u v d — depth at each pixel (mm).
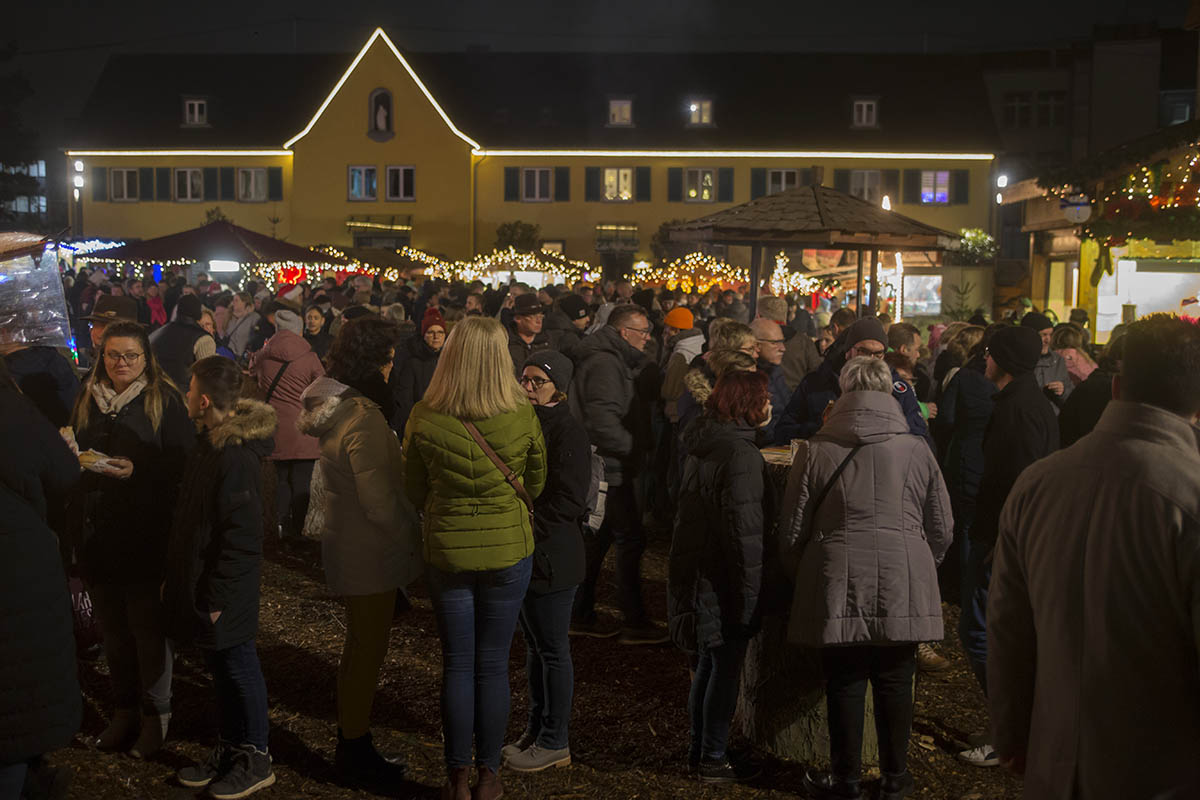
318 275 25391
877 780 4355
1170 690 2152
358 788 4219
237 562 3975
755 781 4340
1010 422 4633
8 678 3057
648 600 6676
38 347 5082
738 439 4113
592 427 5816
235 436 3957
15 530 3133
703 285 26375
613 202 42562
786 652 4484
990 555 4684
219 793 4035
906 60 44938
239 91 45438
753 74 44781
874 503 3883
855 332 5848
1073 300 18312
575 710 4961
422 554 4305
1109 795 2191
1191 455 2230
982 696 5219
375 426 4172
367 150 42625
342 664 4273
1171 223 12312
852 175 42344
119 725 4480
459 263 32500
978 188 42188
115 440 4332
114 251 16969
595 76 45000
